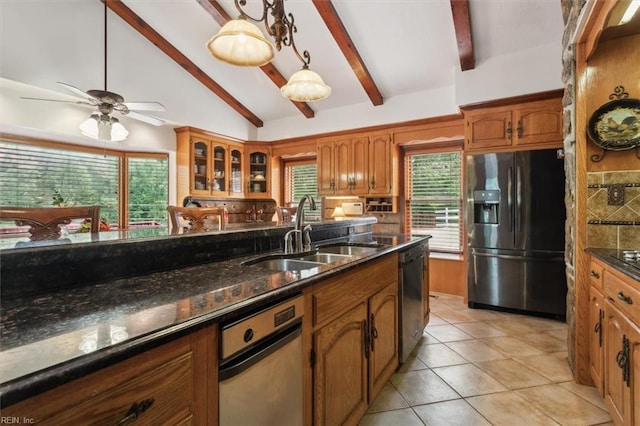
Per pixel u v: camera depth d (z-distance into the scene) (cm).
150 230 181
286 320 109
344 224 288
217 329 85
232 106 497
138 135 411
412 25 317
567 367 228
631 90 195
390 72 385
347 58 359
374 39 339
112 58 353
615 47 198
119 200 438
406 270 231
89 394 58
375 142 441
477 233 354
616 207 198
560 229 314
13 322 75
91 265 114
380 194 436
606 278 171
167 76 410
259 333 97
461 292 410
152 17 358
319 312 129
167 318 78
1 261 92
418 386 206
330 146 479
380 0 295
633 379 137
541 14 287
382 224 464
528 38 311
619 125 196
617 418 154
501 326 307
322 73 404
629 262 156
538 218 323
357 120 454
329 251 244
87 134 268
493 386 205
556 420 173
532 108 325
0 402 47
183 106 430
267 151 543
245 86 459
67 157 396
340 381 145
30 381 50
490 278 349
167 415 72
